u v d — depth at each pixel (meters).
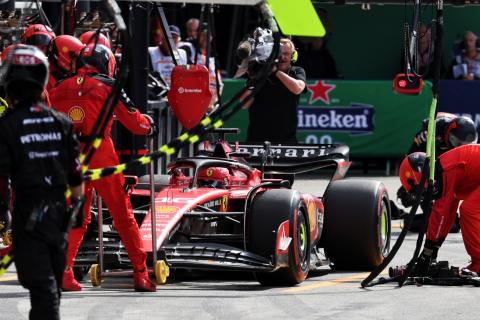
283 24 24.53
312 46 63.88
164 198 30.42
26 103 20.47
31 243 19.80
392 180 59.31
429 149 29.55
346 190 33.31
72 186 20.58
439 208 30.28
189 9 66.44
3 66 28.56
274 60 23.56
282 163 35.16
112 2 21.69
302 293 29.02
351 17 70.56
